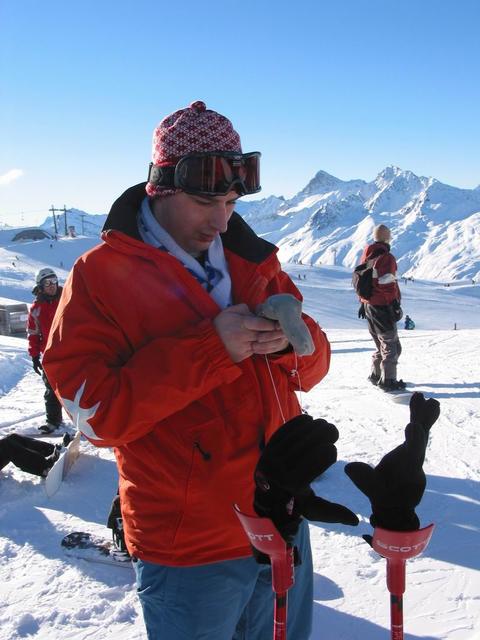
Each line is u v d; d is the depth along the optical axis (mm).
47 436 6129
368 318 7324
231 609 1690
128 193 1767
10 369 10547
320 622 2684
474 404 6430
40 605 2891
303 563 1836
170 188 1647
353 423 5941
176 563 1637
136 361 1519
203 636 1665
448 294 118188
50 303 6160
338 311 82062
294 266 158625
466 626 2609
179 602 1651
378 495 1175
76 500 4230
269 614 1857
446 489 4141
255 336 1501
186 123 1613
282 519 1303
